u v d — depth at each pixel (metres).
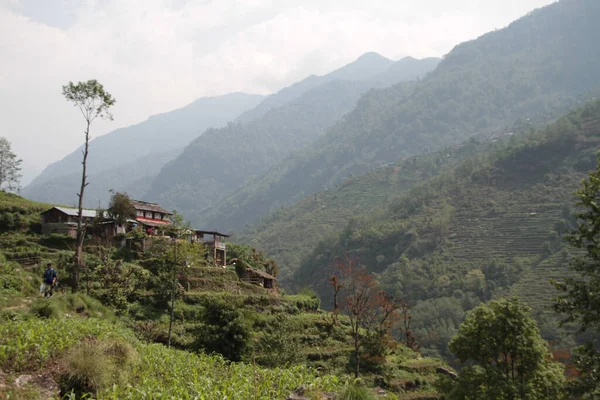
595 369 25.23
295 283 186.00
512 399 30.62
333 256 190.38
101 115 41.12
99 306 34.06
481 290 124.69
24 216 60.03
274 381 18.36
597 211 26.06
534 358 33.06
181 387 16.19
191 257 48.22
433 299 127.81
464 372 35.19
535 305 106.06
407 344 73.31
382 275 157.12
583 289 25.75
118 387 14.20
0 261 38.38
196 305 49.22
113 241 57.72
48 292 31.56
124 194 61.69
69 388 13.91
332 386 17.44
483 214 172.12
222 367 22.27
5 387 13.27
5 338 16.89
